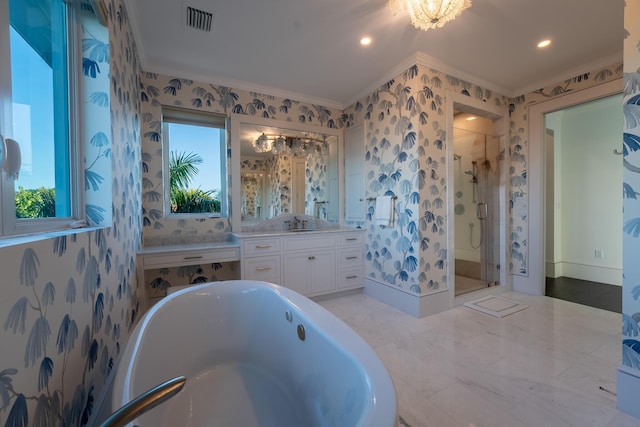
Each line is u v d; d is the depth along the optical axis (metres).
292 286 2.75
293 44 2.17
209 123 2.79
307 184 3.28
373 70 2.60
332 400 1.01
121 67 1.57
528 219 3.02
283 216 3.15
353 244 3.06
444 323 2.30
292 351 1.38
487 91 2.91
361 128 3.14
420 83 2.42
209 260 2.41
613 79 2.40
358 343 1.04
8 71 0.75
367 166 3.06
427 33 2.06
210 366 1.57
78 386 0.95
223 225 2.83
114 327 1.41
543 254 2.95
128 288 1.79
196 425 1.19
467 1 1.46
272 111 3.04
